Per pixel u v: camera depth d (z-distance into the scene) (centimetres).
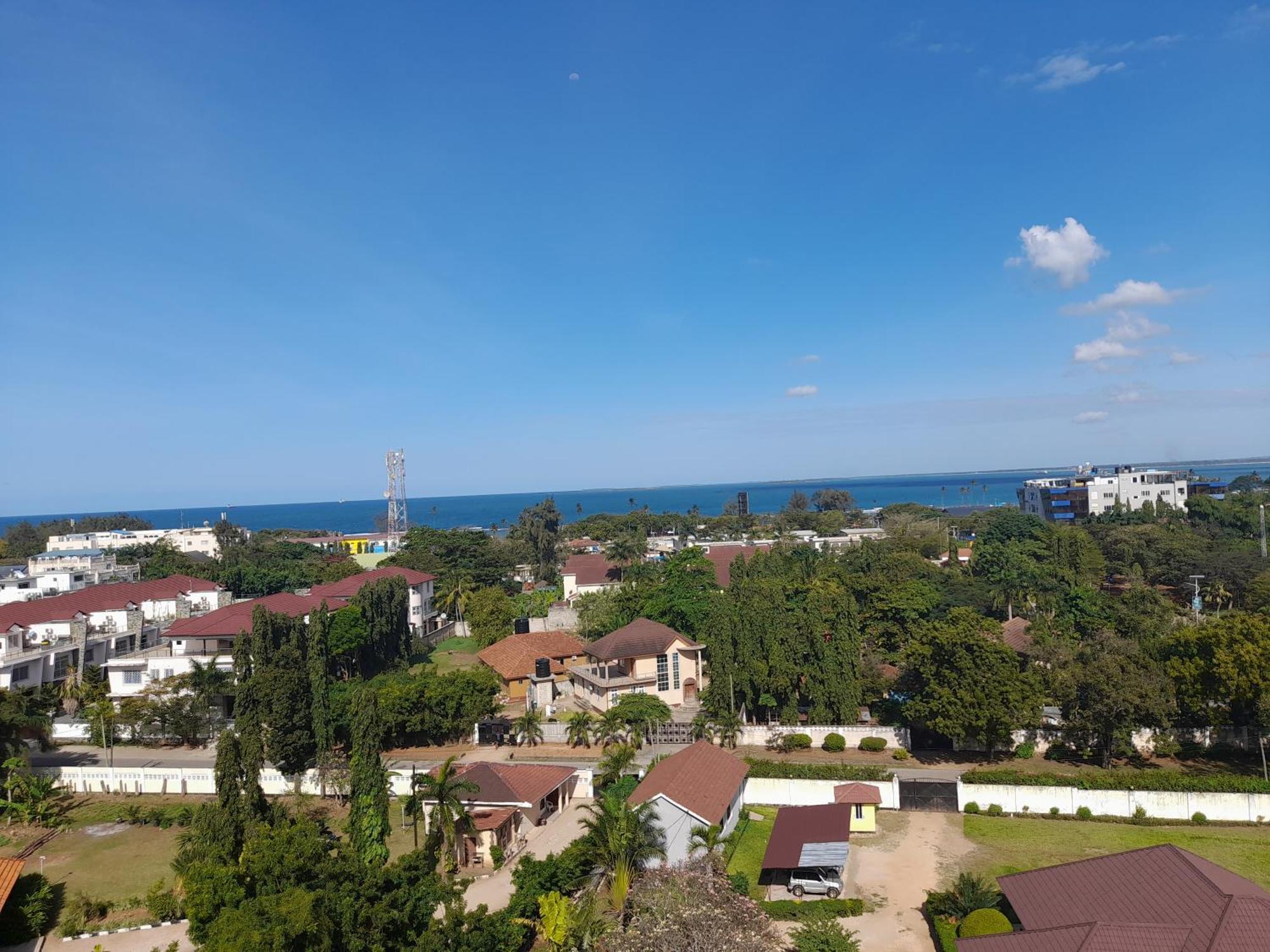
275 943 2583
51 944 3603
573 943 3250
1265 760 5453
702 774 4750
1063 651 6344
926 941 3569
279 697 5609
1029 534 14250
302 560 15912
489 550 13088
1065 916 3141
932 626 6084
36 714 6034
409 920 3152
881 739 6222
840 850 4122
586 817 4994
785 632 6644
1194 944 2738
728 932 3016
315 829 3647
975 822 4934
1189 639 5775
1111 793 4931
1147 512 16188
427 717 6322
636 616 8744
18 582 10600
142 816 5084
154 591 9300
